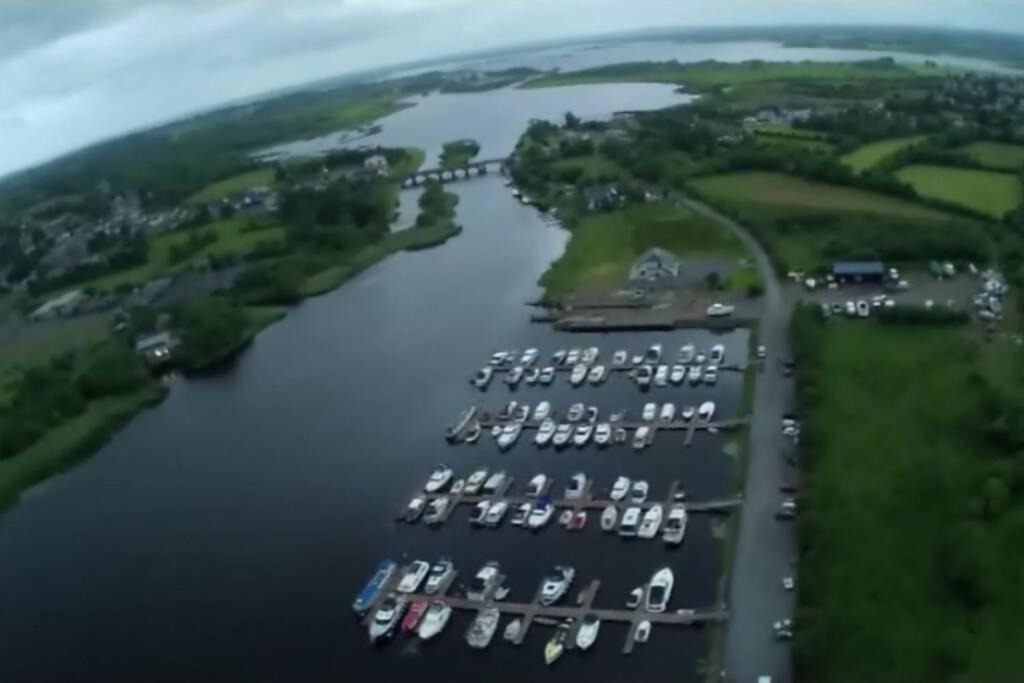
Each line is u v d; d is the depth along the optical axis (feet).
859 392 568.82
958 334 631.15
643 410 599.57
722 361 651.66
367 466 586.04
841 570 417.28
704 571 444.55
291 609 460.96
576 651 404.57
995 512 436.35
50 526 575.79
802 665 366.43
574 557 469.16
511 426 600.39
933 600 394.73
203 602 476.95
